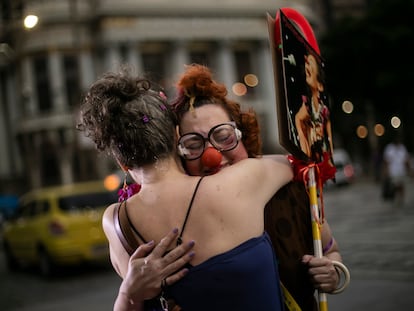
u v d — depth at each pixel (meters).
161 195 1.70
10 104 47.16
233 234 1.61
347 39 42.41
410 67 40.28
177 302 1.60
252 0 49.72
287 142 1.81
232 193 1.64
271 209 1.79
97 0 44.34
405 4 40.22
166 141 1.73
